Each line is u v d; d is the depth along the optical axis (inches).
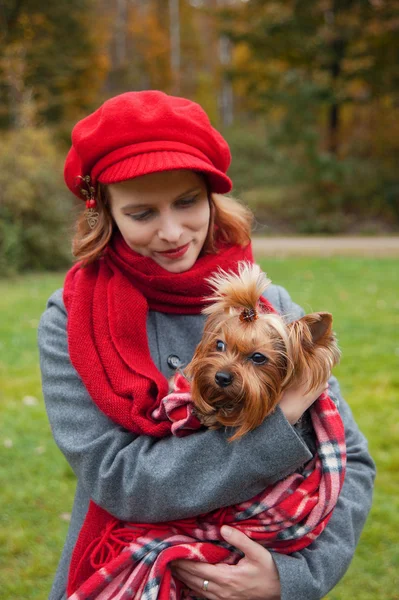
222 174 71.2
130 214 72.6
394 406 215.2
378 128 995.9
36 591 134.0
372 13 929.5
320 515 66.6
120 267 76.9
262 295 82.4
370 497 77.2
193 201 74.3
